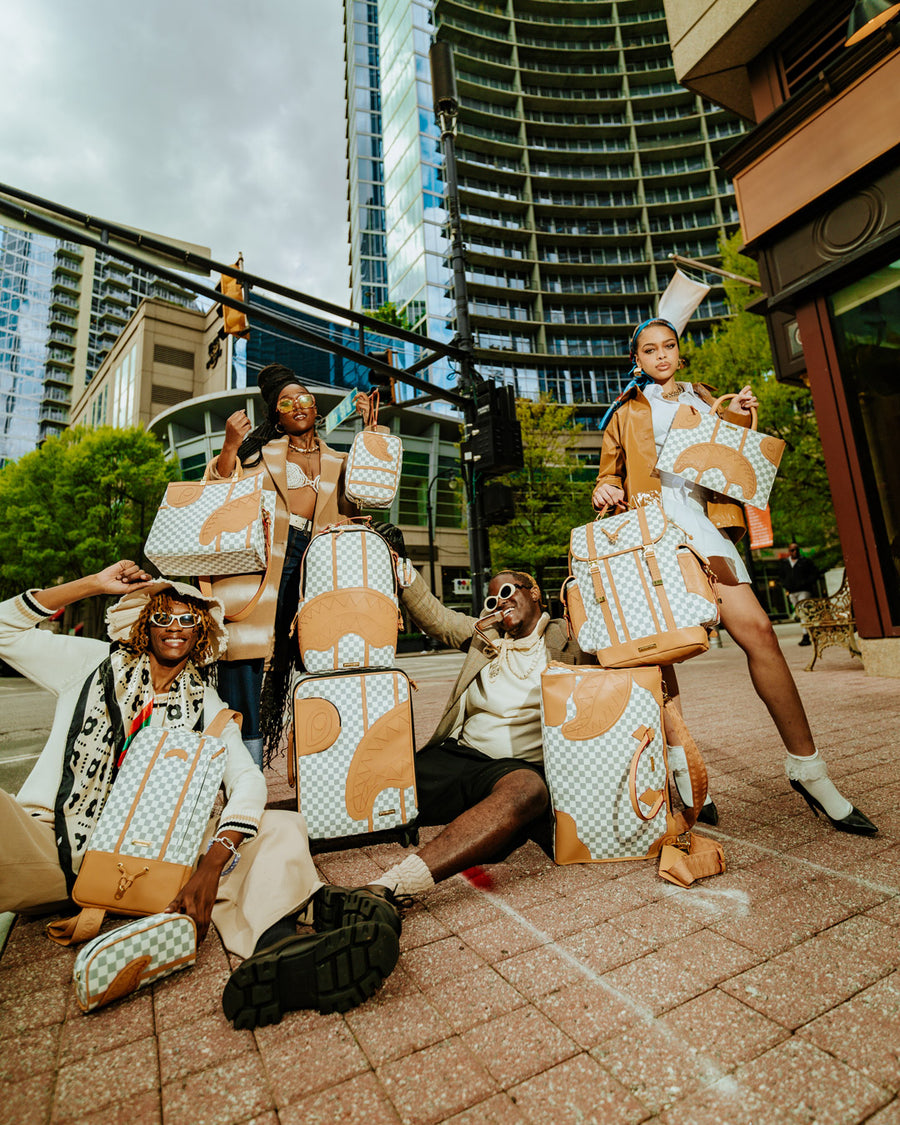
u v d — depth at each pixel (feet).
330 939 4.31
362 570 7.11
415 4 157.07
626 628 6.49
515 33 167.02
